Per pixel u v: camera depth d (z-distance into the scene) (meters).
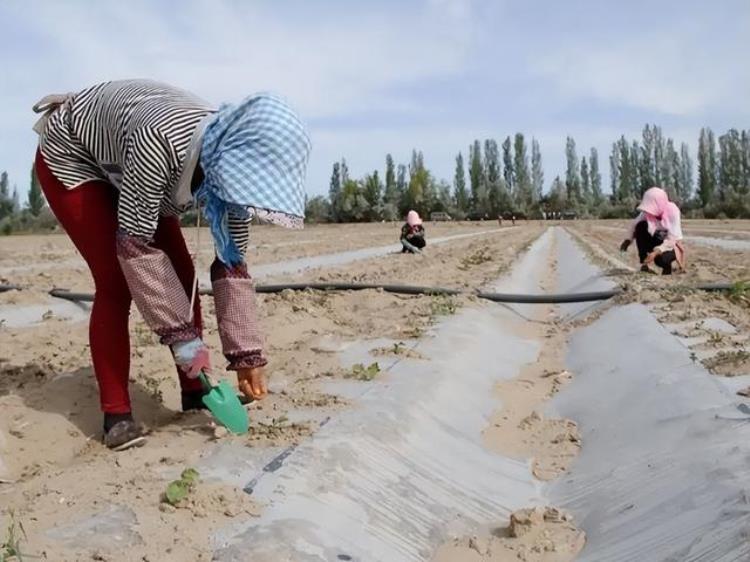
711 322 8.27
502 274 15.69
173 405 5.29
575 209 94.12
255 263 17.58
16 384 5.48
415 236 21.53
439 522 4.15
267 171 3.76
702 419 4.91
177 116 3.96
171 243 4.77
